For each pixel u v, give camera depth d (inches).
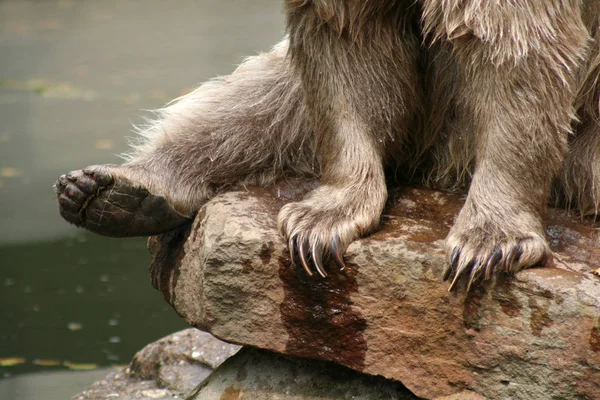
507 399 305.4
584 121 351.6
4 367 478.3
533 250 302.0
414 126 368.5
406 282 313.7
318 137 354.0
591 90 344.2
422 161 379.2
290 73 393.7
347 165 342.6
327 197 338.3
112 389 440.8
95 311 549.3
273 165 393.7
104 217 367.2
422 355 316.5
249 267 329.1
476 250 302.5
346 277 320.5
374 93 346.9
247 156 390.9
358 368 326.0
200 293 350.3
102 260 631.2
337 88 344.8
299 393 343.0
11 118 1023.0
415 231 331.6
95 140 911.0
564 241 331.6
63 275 602.9
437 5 317.1
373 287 318.0
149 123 422.9
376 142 352.2
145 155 386.0
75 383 460.1
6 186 771.4
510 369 304.0
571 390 295.6
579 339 292.2
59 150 874.8
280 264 326.0
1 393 448.8
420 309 313.7
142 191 366.0
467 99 327.9
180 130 392.5
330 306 324.2
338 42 340.5
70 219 372.8
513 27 304.0
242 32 1550.2
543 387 299.3
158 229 377.1
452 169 372.8
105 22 1699.1
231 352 441.7
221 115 395.5
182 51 1402.6
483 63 313.1
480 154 323.6
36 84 1211.2
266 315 331.3
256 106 395.9
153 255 388.2
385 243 319.3
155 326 531.5
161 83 1189.1
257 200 362.9
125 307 556.1
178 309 365.4
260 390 348.2
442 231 332.2
